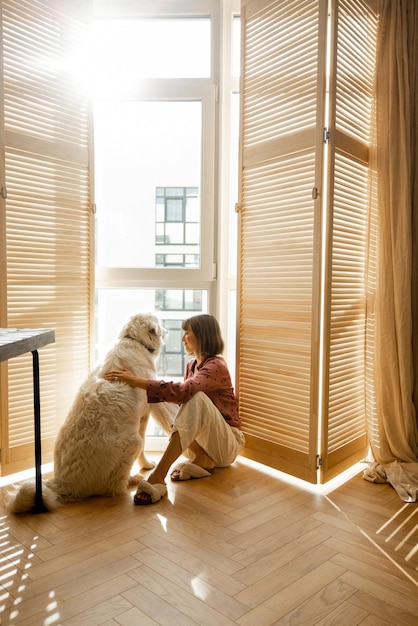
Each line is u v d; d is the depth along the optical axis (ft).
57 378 8.25
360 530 6.16
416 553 5.63
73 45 8.28
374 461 8.22
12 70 7.46
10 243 7.54
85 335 8.69
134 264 9.42
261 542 5.81
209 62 9.30
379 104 7.98
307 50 7.38
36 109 7.82
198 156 9.32
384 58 7.97
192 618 4.46
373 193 8.12
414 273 8.09
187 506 6.77
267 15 8.01
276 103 7.89
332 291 7.44
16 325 7.66
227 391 8.21
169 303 9.59
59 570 5.18
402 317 7.83
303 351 7.55
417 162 7.98
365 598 4.79
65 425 6.99
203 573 5.16
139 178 9.34
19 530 6.04
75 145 8.37
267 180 8.09
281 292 7.89
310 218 7.40
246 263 8.50
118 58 9.16
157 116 9.29
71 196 8.36
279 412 8.00
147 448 9.34
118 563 5.33
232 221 9.62
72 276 8.43
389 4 7.94
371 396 8.20
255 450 8.43
